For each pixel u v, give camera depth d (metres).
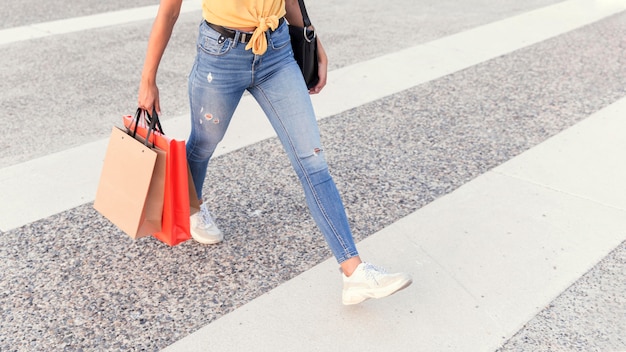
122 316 2.99
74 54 6.62
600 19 7.98
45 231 3.66
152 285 3.21
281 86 2.83
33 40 7.04
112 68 6.25
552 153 4.57
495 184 4.15
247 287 3.19
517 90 5.77
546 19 7.99
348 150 4.65
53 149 4.64
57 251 3.48
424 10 8.45
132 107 5.38
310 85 3.07
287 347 2.79
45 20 7.79
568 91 5.74
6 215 3.80
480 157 4.54
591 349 2.80
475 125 5.06
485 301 3.09
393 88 5.81
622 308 3.04
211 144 3.10
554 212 3.83
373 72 6.18
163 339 2.85
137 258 3.42
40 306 3.06
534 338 2.86
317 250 3.49
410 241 3.55
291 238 3.60
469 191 4.07
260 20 2.67
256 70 2.79
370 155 4.57
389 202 3.96
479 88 5.82
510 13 8.29
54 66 6.27
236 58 2.74
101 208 3.15
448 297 3.11
